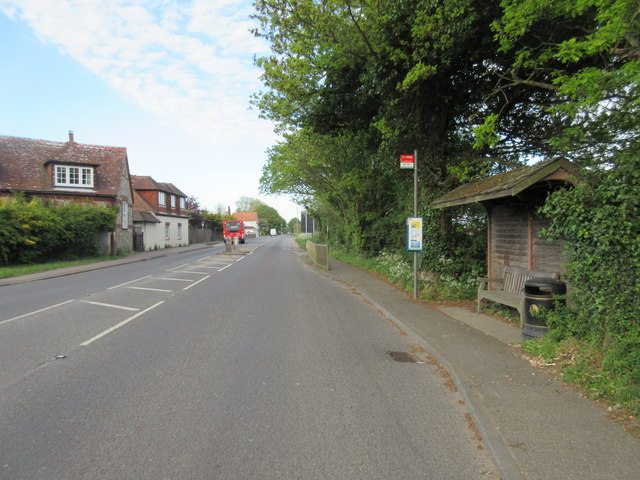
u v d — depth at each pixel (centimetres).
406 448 331
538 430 342
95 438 345
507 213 834
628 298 446
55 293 1181
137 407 407
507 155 1215
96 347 621
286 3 1126
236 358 570
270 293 1185
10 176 2589
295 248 4178
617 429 341
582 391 421
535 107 1121
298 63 1252
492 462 311
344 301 1051
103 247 2578
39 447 330
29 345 631
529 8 602
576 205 489
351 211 2167
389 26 973
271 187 2956
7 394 439
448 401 428
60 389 454
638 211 440
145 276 1631
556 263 685
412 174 1298
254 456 317
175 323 788
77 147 2977
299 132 1952
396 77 1026
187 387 461
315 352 601
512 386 439
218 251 3556
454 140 1172
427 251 1144
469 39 896
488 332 675
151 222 3553
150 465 304
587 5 541
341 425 371
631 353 417
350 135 1602
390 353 599
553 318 544
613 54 620
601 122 645
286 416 389
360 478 289
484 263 1077
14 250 1930
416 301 973
